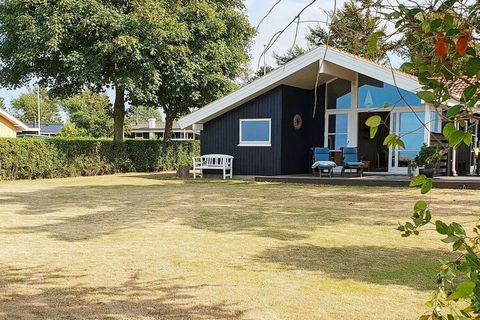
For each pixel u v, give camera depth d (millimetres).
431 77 1613
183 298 3783
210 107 16922
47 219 7746
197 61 20938
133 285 4125
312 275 4406
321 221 7426
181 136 53906
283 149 16406
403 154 15508
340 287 4035
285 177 14883
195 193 11891
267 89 16297
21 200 10469
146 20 18188
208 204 9664
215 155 16875
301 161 17422
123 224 7238
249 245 5691
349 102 16875
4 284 4160
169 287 4066
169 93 21531
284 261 4922
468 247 1435
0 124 24438
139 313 3459
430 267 4652
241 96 16297
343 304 3617
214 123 17547
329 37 1884
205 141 17734
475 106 1483
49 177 18062
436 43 1430
